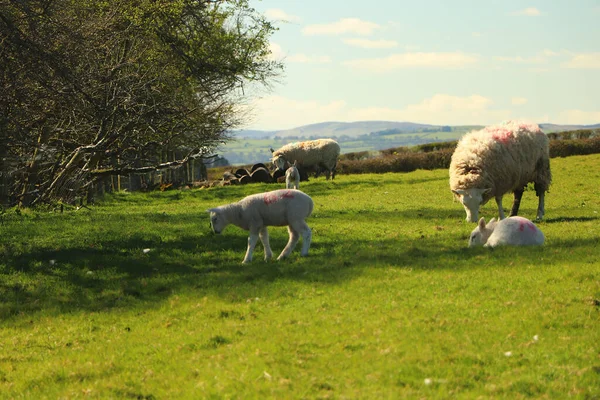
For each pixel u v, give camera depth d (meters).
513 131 17.38
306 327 8.95
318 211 21.92
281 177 38.19
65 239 16.22
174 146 29.94
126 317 10.72
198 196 31.50
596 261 11.29
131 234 16.70
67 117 21.36
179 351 8.71
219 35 33.34
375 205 23.88
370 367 7.32
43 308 11.57
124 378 8.00
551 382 6.63
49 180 23.11
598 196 24.20
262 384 7.09
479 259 11.91
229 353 8.27
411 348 7.76
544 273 10.61
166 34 31.47
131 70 24.48
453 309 9.16
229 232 16.59
